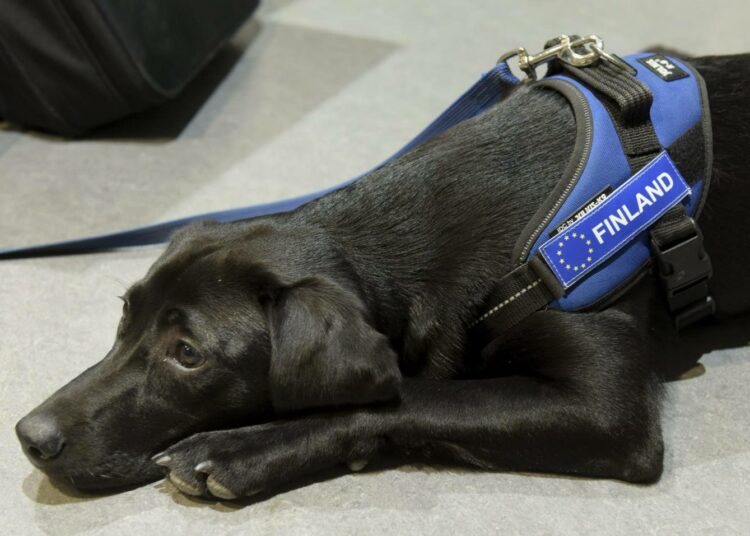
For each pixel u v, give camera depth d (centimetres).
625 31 317
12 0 221
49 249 201
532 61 166
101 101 241
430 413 139
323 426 139
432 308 145
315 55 302
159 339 136
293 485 144
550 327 141
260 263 135
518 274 142
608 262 144
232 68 292
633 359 143
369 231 146
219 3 272
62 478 136
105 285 194
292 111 268
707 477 147
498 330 145
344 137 255
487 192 146
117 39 227
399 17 330
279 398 131
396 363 131
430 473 147
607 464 142
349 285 137
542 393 140
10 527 136
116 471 137
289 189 232
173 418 138
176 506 140
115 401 136
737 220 158
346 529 137
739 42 309
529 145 149
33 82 236
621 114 145
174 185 233
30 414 135
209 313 134
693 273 151
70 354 174
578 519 140
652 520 140
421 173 150
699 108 152
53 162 242
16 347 175
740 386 166
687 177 149
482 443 140
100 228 216
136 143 252
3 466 147
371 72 291
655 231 146
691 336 177
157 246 208
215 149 249
